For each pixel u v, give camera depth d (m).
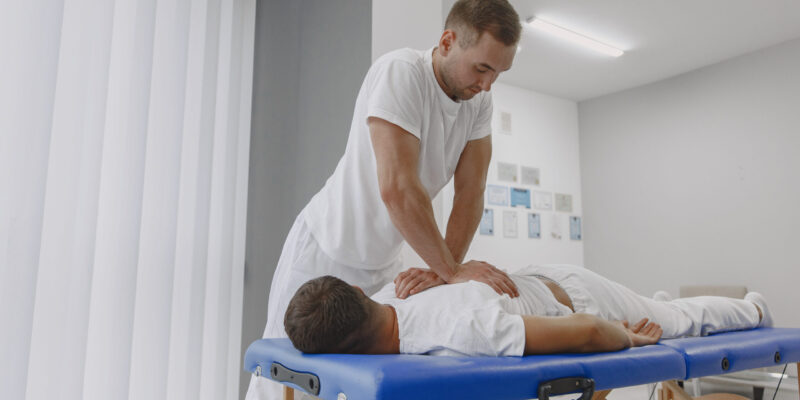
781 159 4.00
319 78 2.08
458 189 1.47
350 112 1.89
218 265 1.94
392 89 1.17
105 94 1.58
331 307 0.94
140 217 1.66
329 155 1.97
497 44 1.10
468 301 1.02
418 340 0.97
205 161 1.91
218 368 1.91
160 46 1.79
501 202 4.73
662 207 4.73
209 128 1.93
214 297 1.92
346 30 1.97
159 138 1.77
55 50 1.47
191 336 1.81
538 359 0.89
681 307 1.59
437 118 1.28
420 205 1.14
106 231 1.61
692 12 3.65
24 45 1.43
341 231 1.32
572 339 0.97
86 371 1.55
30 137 1.42
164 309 1.73
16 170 1.40
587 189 5.33
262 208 2.16
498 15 1.09
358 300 0.97
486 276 1.19
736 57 4.33
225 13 2.04
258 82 2.20
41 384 1.44
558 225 5.13
